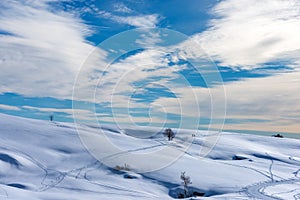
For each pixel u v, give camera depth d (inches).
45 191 1181.7
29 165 1653.5
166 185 1465.3
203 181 1524.4
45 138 2144.4
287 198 1189.7
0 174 1504.7
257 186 1472.7
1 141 1998.0
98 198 1006.4
